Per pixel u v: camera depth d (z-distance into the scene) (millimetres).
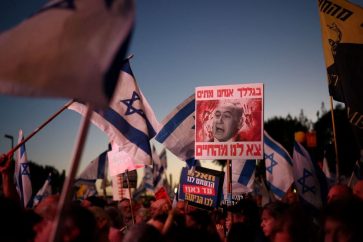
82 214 2756
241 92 6695
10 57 2326
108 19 2365
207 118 6801
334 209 3088
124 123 5781
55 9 2447
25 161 7852
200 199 6430
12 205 2645
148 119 6047
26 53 2328
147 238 3131
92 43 2320
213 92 6828
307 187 6793
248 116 6617
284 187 8812
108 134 5699
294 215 3928
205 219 4266
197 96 6906
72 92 2211
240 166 9688
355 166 5484
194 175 6555
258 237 5438
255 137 6539
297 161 6922
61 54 2303
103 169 9945
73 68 2260
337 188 4043
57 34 2357
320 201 6719
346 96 5043
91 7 2400
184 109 7844
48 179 11727
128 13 2357
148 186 18391
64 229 2674
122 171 6836
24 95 2260
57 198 3012
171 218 4211
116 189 10336
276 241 3957
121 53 2301
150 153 5773
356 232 2996
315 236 4027
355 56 5156
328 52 5461
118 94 5859
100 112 5719
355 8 5379
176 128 7766
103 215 4137
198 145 6801
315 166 6902
